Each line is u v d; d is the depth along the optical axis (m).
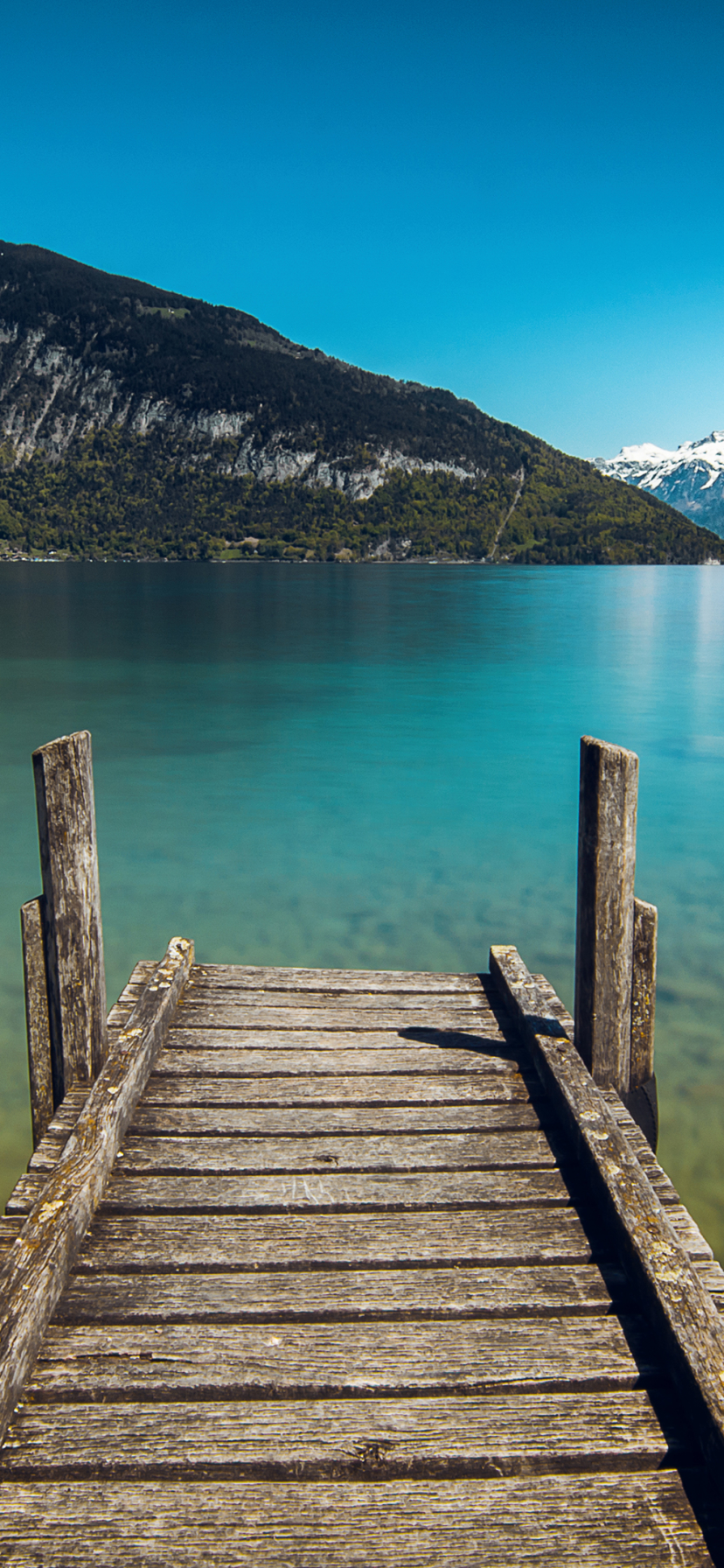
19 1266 2.53
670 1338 2.38
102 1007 3.71
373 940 8.50
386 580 104.38
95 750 17.14
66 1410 2.27
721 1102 5.78
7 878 10.16
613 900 3.58
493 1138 3.49
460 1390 2.35
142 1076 3.75
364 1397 2.33
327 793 14.15
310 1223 2.99
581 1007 3.77
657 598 72.75
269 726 19.62
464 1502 2.08
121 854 11.17
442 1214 3.06
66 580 96.81
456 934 8.64
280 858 10.99
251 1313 2.58
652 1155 3.52
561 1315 2.62
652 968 3.97
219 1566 1.93
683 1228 3.19
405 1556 1.96
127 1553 1.95
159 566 160.12
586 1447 2.18
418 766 16.09
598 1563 1.95
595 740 3.56
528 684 25.98
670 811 13.18
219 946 8.34
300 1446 2.17
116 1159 3.30
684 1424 2.26
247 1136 3.48
